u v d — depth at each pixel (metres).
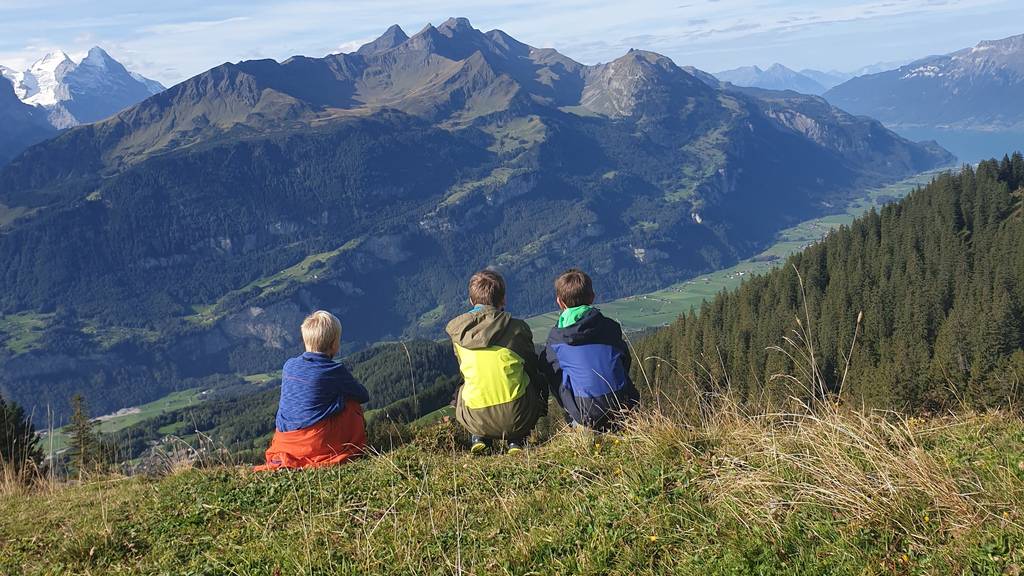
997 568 3.61
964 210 124.38
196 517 6.51
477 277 8.61
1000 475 4.51
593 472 6.25
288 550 5.23
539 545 4.79
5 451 14.50
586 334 8.02
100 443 13.02
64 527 6.94
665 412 7.31
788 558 4.12
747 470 5.36
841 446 5.55
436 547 4.98
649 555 4.48
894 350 72.69
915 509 4.30
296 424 8.06
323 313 8.54
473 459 7.48
